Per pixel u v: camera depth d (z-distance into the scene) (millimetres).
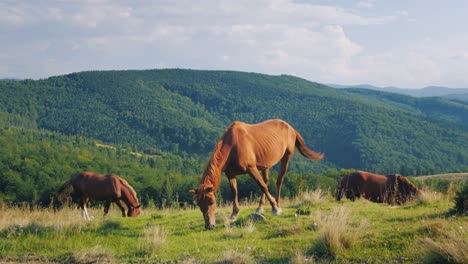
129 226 9766
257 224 8805
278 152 10008
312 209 10141
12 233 8625
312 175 44812
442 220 7621
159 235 8133
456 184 12273
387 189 11859
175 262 6875
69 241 8172
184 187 60000
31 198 52406
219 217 9531
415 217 8328
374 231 7379
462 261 5551
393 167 154000
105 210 12242
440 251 5805
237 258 6473
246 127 9562
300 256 6301
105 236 8641
